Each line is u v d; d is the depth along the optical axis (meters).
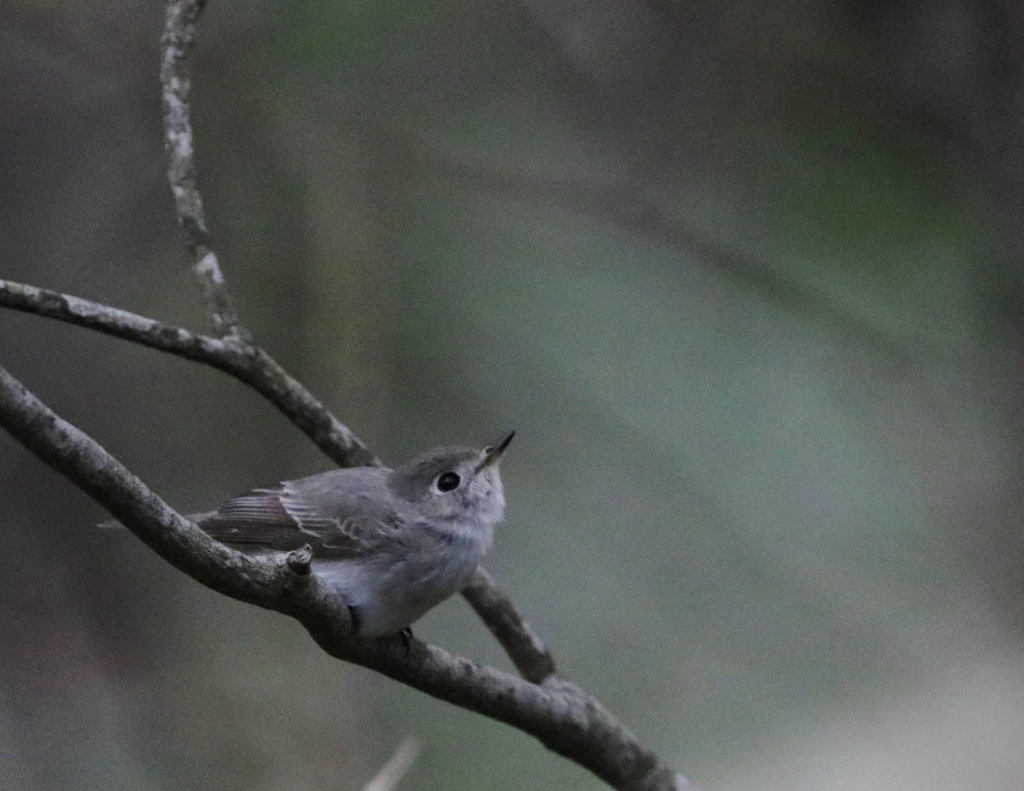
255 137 12.88
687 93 13.84
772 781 11.16
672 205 13.64
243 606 13.02
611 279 13.75
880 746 11.28
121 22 13.30
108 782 11.57
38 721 12.09
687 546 13.01
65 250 13.61
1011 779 10.86
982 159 12.85
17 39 13.62
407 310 13.15
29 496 13.81
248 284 12.61
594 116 13.98
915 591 12.73
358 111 12.97
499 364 13.34
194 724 11.64
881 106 13.44
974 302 12.98
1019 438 12.96
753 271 13.05
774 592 12.76
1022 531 12.90
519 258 13.64
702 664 12.28
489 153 13.59
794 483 13.28
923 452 13.33
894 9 13.27
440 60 13.48
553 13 13.48
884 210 13.30
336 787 10.86
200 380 13.66
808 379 13.64
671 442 13.32
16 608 13.02
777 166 13.68
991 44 12.66
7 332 13.72
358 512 7.53
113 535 13.70
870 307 13.01
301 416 7.45
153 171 13.82
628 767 7.56
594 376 13.45
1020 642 12.39
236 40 12.76
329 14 12.76
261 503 7.85
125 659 12.70
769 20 13.56
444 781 10.84
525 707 7.16
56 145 13.88
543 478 13.21
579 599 12.72
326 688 11.41
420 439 12.86
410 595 7.42
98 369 13.77
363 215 12.77
